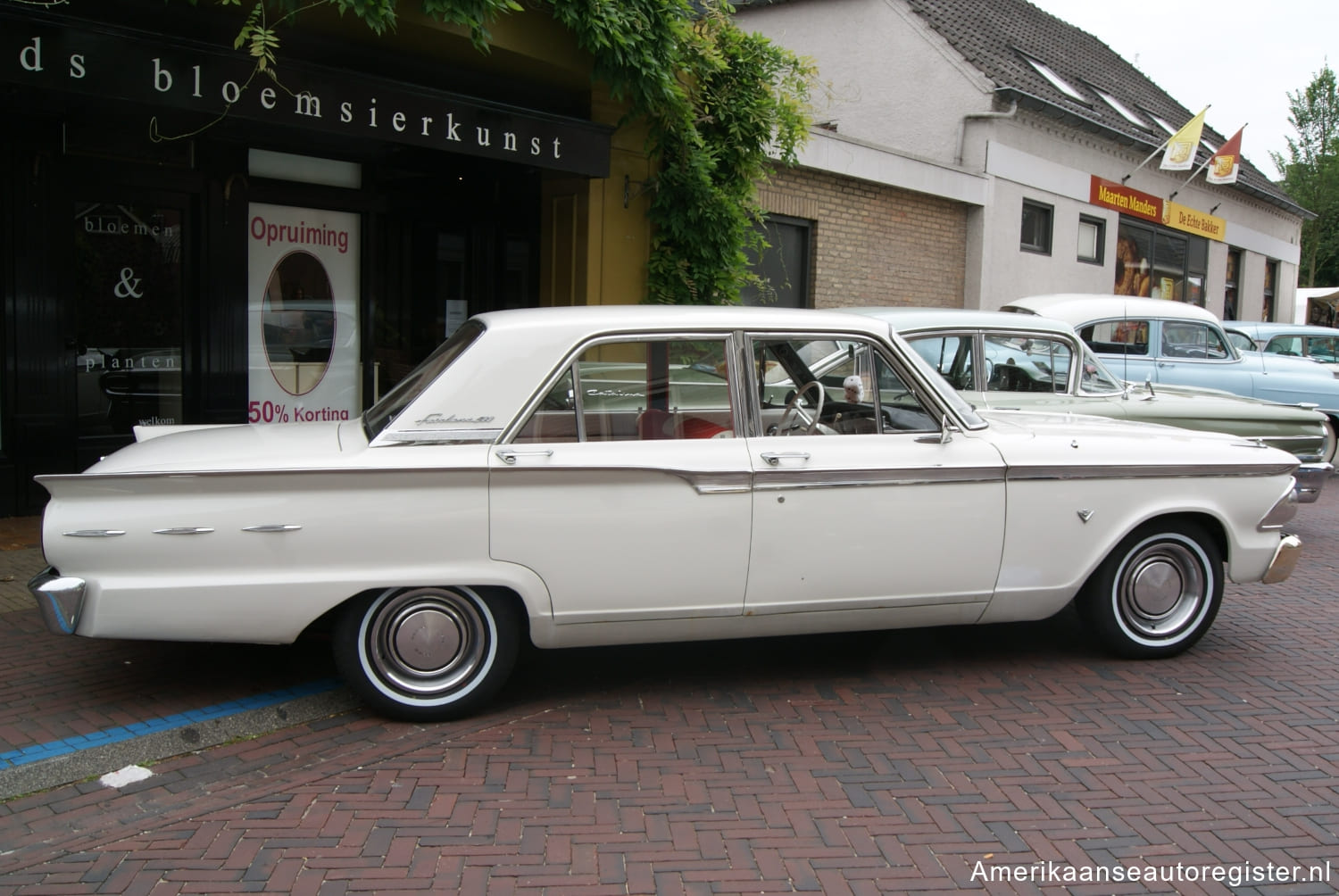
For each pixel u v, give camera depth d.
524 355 4.23
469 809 3.56
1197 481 4.93
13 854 3.24
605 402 4.32
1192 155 17.56
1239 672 5.03
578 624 4.29
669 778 3.81
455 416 4.16
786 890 3.08
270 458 4.04
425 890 3.06
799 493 4.40
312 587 4.00
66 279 7.21
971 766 3.93
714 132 9.22
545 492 4.18
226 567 3.96
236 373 8.05
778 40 17.17
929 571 4.60
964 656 5.22
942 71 15.46
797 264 12.70
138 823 3.44
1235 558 5.06
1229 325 15.91
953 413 4.71
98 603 3.88
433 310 9.24
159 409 7.79
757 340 4.50
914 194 14.09
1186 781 3.83
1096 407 7.56
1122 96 20.47
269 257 8.32
